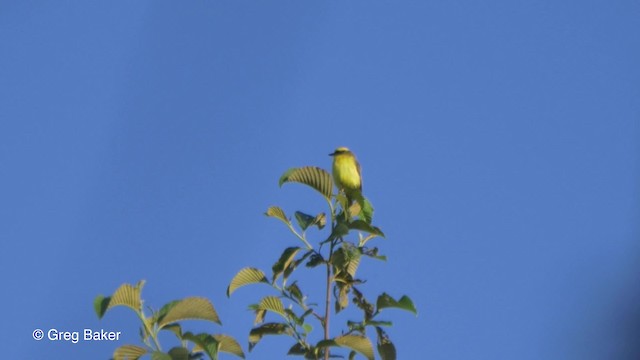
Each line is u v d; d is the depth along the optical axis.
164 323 10.50
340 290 11.95
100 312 10.34
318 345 11.43
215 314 10.62
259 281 12.01
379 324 11.70
